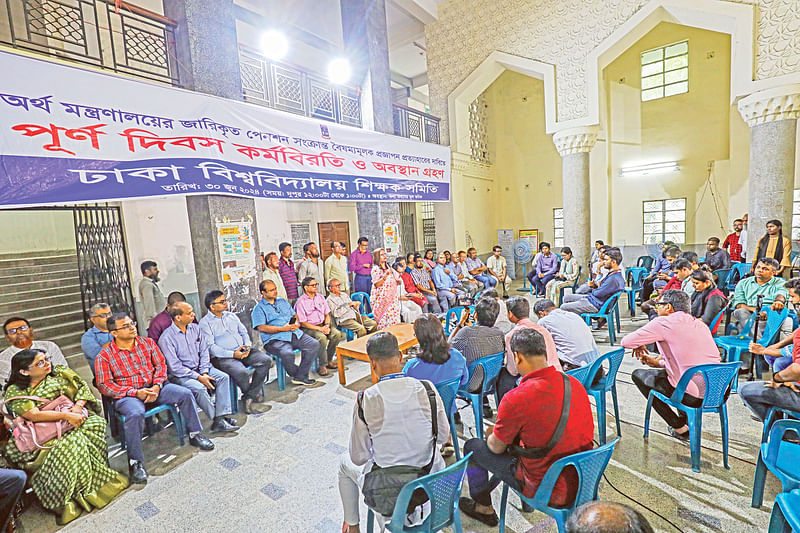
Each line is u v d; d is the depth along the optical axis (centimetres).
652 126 892
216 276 417
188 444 305
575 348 304
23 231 682
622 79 910
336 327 480
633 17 643
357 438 172
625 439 278
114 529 219
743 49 559
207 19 408
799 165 730
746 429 282
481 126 1030
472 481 207
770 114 550
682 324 250
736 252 704
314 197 492
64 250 715
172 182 354
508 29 772
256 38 772
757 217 573
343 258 662
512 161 1089
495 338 289
